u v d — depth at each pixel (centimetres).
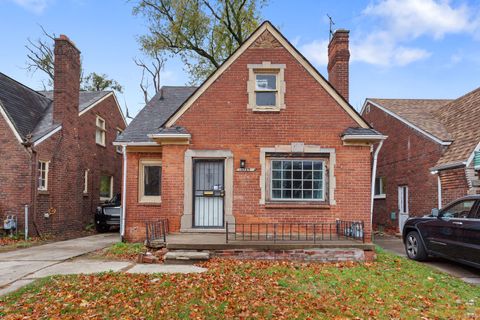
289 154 1046
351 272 736
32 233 1273
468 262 763
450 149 1196
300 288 620
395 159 1591
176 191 1040
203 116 1055
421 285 659
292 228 1024
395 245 1205
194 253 825
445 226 836
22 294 577
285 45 1070
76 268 756
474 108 1298
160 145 1145
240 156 1045
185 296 561
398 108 1684
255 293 583
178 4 2278
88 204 1716
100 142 1906
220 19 2347
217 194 1057
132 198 1181
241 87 1063
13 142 1284
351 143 1036
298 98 1056
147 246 893
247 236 973
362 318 494
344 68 1287
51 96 1908
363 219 1024
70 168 1515
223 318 482
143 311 503
